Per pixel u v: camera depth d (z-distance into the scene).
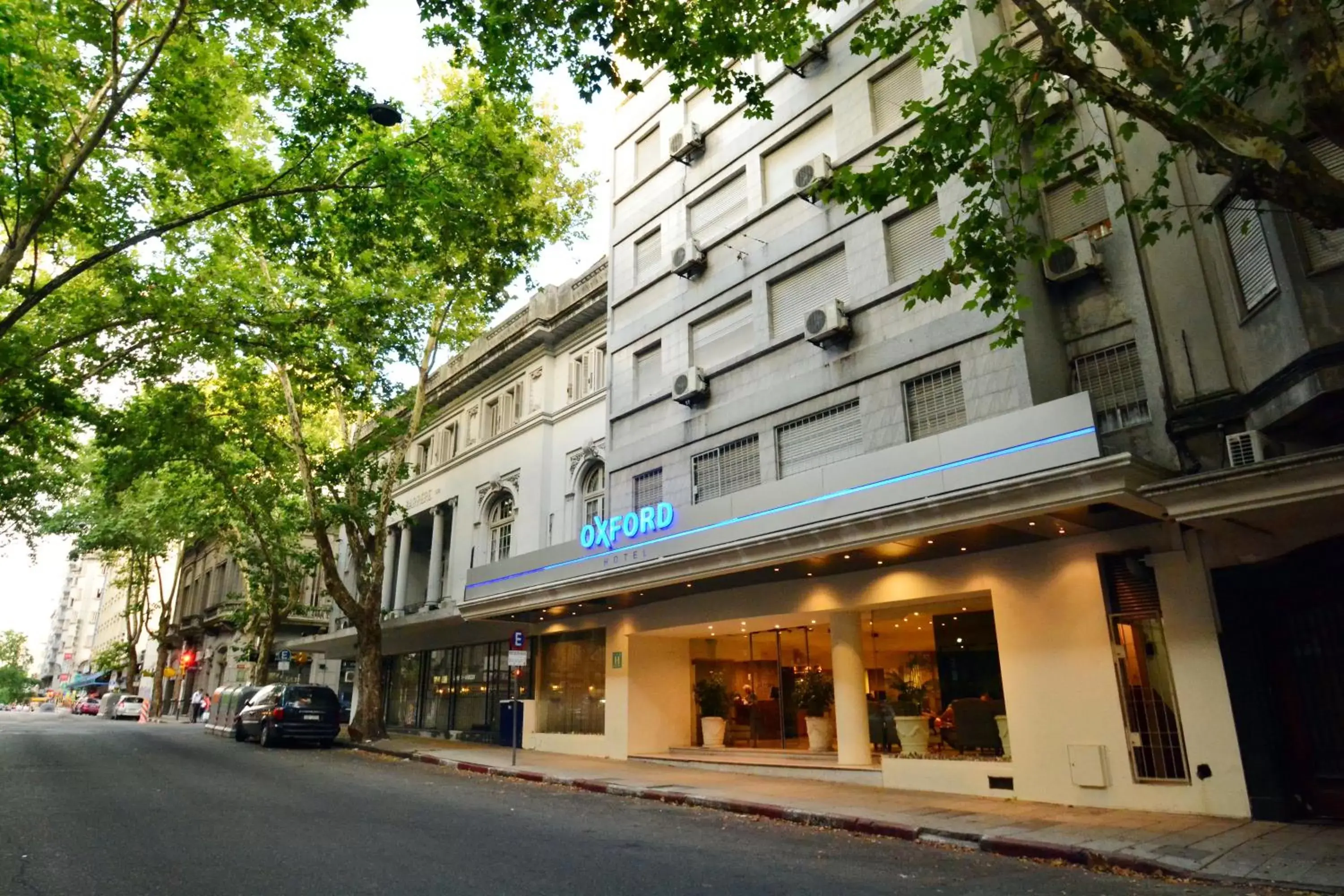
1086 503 9.49
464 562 26.86
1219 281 10.69
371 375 20.03
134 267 15.99
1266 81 9.56
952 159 8.59
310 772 15.82
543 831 9.38
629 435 19.91
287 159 13.72
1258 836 8.49
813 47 16.62
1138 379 11.67
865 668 15.13
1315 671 9.59
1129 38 6.93
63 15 11.67
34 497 28.16
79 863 7.39
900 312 14.16
